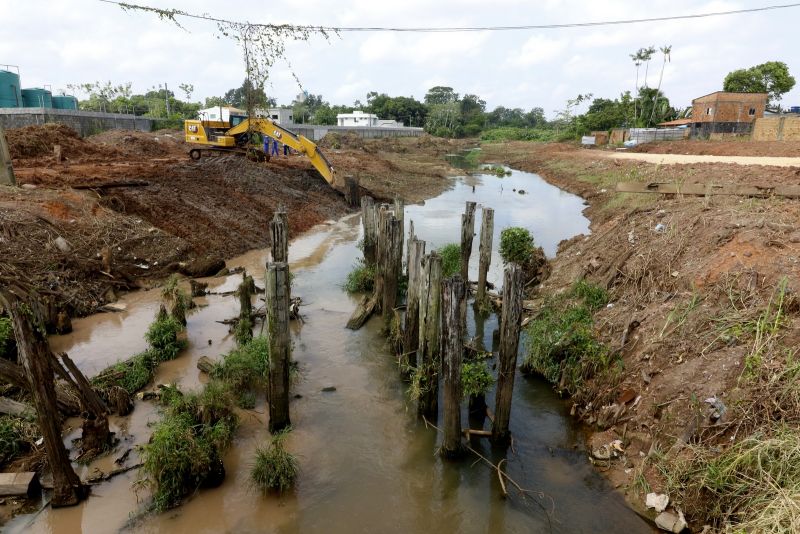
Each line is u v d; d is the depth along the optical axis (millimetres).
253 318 13852
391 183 39094
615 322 11523
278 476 8000
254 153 31250
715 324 9172
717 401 7840
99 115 45875
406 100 127812
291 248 22219
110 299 14789
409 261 11438
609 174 36594
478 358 11984
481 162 70562
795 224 11289
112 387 9625
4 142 17438
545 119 173000
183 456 7680
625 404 9297
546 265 17547
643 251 13359
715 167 27797
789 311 8523
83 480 7891
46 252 14695
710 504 6988
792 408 7105
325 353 12719
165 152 36750
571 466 8695
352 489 8211
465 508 7852
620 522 7434
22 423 8656
